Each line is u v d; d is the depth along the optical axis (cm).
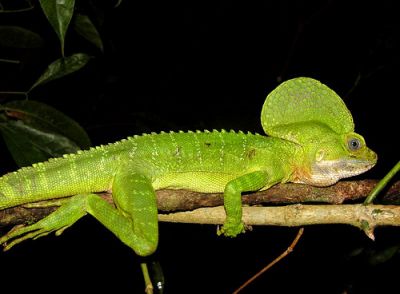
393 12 142
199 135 91
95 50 117
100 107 124
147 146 89
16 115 90
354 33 154
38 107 91
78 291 113
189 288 117
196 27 169
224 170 91
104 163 87
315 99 92
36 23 107
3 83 115
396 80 126
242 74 167
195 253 117
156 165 89
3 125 89
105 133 118
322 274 111
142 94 154
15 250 109
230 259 117
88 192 87
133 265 115
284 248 111
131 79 151
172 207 87
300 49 161
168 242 116
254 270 116
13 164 102
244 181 88
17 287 112
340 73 158
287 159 92
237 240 115
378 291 102
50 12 80
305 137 91
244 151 91
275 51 168
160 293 93
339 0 152
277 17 169
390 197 90
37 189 85
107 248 112
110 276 114
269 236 112
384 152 127
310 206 85
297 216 85
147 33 159
